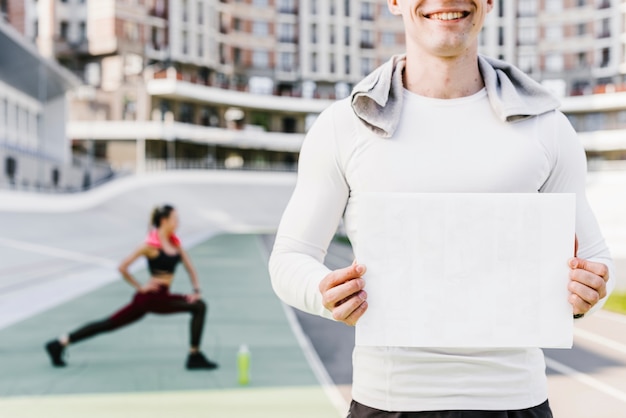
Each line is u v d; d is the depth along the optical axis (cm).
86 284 1670
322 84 7431
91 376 715
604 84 6688
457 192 201
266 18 7238
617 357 847
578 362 826
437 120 206
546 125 209
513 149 203
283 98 6969
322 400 625
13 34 3509
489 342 189
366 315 191
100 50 5969
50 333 994
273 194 6312
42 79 4372
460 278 189
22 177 3925
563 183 213
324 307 192
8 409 595
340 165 212
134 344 890
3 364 771
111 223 4269
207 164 6294
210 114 6688
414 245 190
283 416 577
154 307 746
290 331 1012
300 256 210
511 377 199
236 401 621
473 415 196
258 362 793
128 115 6062
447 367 198
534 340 189
